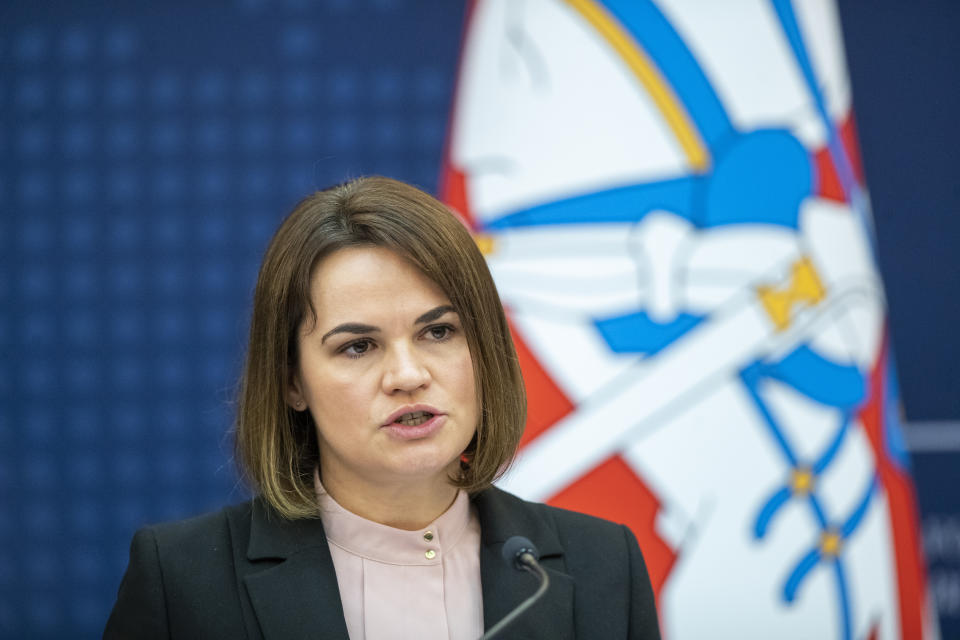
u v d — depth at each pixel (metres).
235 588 4.84
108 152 11.16
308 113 11.25
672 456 10.91
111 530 11.00
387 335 4.55
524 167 11.14
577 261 11.05
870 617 10.85
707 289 11.06
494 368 4.84
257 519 5.09
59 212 11.12
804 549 10.88
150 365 11.11
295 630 4.66
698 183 11.13
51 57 11.14
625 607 5.22
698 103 11.19
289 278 4.70
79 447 11.03
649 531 10.85
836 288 11.16
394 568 4.99
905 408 11.10
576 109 11.17
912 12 11.38
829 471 10.97
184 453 11.05
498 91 11.23
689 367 10.99
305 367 4.74
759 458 10.94
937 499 11.02
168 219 11.17
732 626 10.80
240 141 11.22
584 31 11.22
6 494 10.95
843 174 11.27
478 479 5.05
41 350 11.07
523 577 5.04
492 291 4.91
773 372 11.02
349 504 5.05
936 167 11.30
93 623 10.93
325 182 11.20
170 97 11.21
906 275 11.22
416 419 4.63
